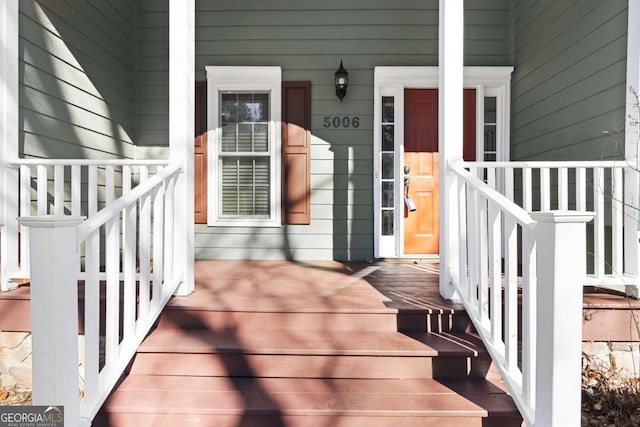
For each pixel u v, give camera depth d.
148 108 4.66
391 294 2.97
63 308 1.64
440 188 2.90
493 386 2.15
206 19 4.64
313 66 4.64
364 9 4.62
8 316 2.66
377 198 4.63
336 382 2.20
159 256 2.52
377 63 4.62
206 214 4.68
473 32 4.62
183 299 2.78
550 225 1.58
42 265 1.62
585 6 3.30
